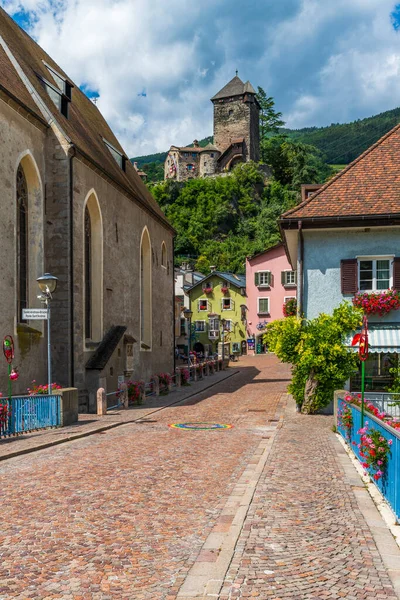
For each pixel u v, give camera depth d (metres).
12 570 5.71
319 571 5.62
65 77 30.17
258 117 129.00
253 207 113.44
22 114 19.95
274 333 20.31
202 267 94.19
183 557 6.07
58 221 21.81
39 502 8.18
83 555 6.12
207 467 10.85
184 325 72.69
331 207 20.58
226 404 24.55
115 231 27.69
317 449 12.92
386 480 8.21
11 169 19.12
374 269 20.80
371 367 20.19
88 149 25.06
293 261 28.55
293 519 7.36
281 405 23.55
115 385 25.30
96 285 25.38
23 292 20.75
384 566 5.76
